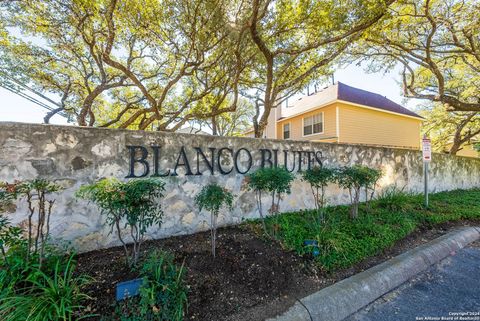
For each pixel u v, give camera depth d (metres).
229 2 4.75
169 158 3.10
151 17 5.04
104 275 2.04
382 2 4.50
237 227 3.48
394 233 3.40
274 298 2.08
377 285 2.41
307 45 5.68
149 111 7.12
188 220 3.21
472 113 11.05
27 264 1.79
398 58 8.16
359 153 5.14
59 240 2.46
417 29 7.09
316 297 2.13
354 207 3.92
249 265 2.40
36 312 1.49
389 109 13.26
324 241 2.79
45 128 2.44
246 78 8.00
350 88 14.51
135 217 2.04
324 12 4.89
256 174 3.14
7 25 5.41
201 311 1.84
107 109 11.45
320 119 12.95
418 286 2.56
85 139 2.62
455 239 3.67
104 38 5.47
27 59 6.64
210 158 3.42
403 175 6.03
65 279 1.75
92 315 1.62
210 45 5.74
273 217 3.73
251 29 4.62
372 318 2.04
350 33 4.98
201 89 8.55
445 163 7.37
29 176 2.35
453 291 2.45
